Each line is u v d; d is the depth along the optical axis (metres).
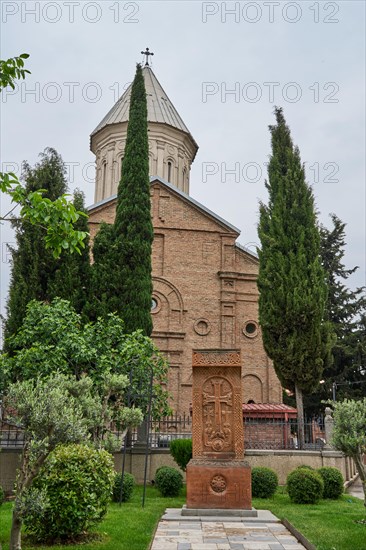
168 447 18.16
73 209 9.02
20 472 8.47
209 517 11.84
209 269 30.66
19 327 19.64
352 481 20.70
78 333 17.59
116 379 14.08
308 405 38.28
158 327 29.34
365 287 41.84
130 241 22.47
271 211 22.53
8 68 8.93
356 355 38.72
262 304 21.25
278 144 23.36
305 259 21.09
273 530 10.72
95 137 38.03
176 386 28.42
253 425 19.56
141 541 9.38
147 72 41.22
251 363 29.48
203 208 31.25
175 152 37.09
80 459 9.80
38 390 8.59
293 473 14.68
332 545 9.16
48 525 9.25
